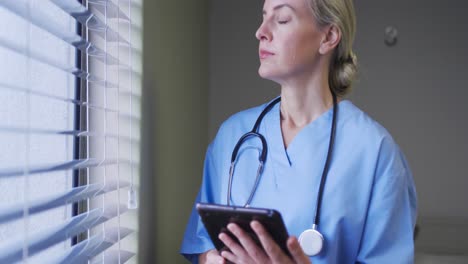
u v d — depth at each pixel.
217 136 1.18
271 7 0.98
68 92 0.87
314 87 1.04
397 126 2.36
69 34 0.69
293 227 0.96
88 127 0.89
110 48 0.93
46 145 0.84
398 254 0.97
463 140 2.34
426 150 2.36
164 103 1.26
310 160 1.00
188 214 1.62
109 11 0.84
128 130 0.96
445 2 2.36
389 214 0.97
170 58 1.33
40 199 0.64
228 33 2.35
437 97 2.36
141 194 1.04
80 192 0.74
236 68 2.35
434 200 2.35
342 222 0.96
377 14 2.37
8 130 0.53
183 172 1.52
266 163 1.04
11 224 0.73
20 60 0.72
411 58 2.36
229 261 0.90
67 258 0.68
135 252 1.00
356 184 0.98
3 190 0.73
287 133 1.08
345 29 1.02
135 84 1.01
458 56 2.35
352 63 1.10
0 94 0.72
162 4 1.24
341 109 1.07
